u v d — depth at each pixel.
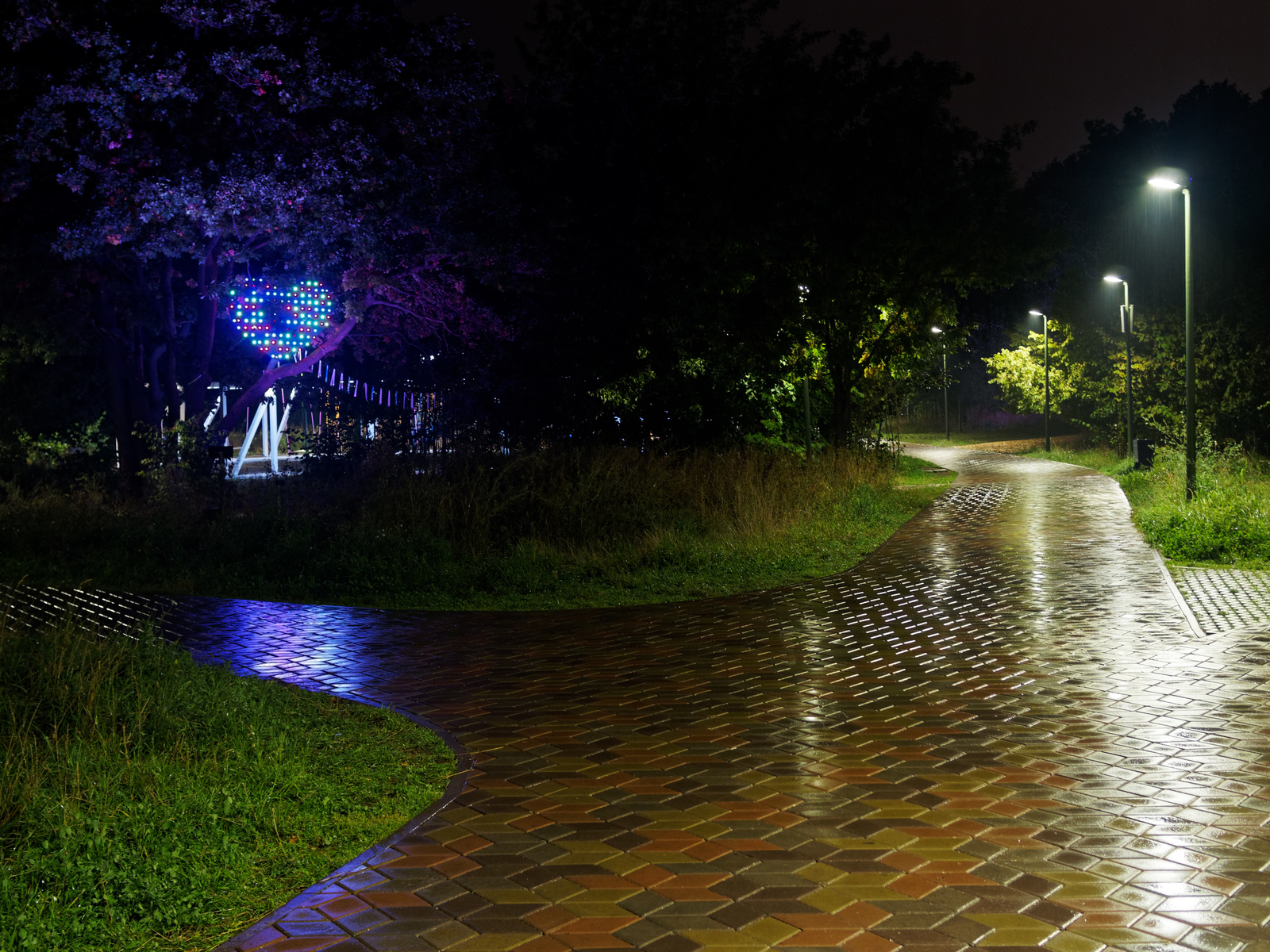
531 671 8.70
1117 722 6.88
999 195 26.16
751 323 24.78
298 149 19.77
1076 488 26.64
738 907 4.23
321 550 13.74
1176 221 38.88
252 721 6.51
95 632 7.76
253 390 22.88
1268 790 5.50
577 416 22.64
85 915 4.15
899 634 10.05
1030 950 3.83
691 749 6.47
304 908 4.29
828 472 22.55
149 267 21.80
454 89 20.73
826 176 24.42
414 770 6.08
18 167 18.45
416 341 24.86
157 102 18.48
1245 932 3.95
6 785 5.07
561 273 22.02
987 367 66.31
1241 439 35.50
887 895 4.32
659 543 14.66
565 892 4.40
